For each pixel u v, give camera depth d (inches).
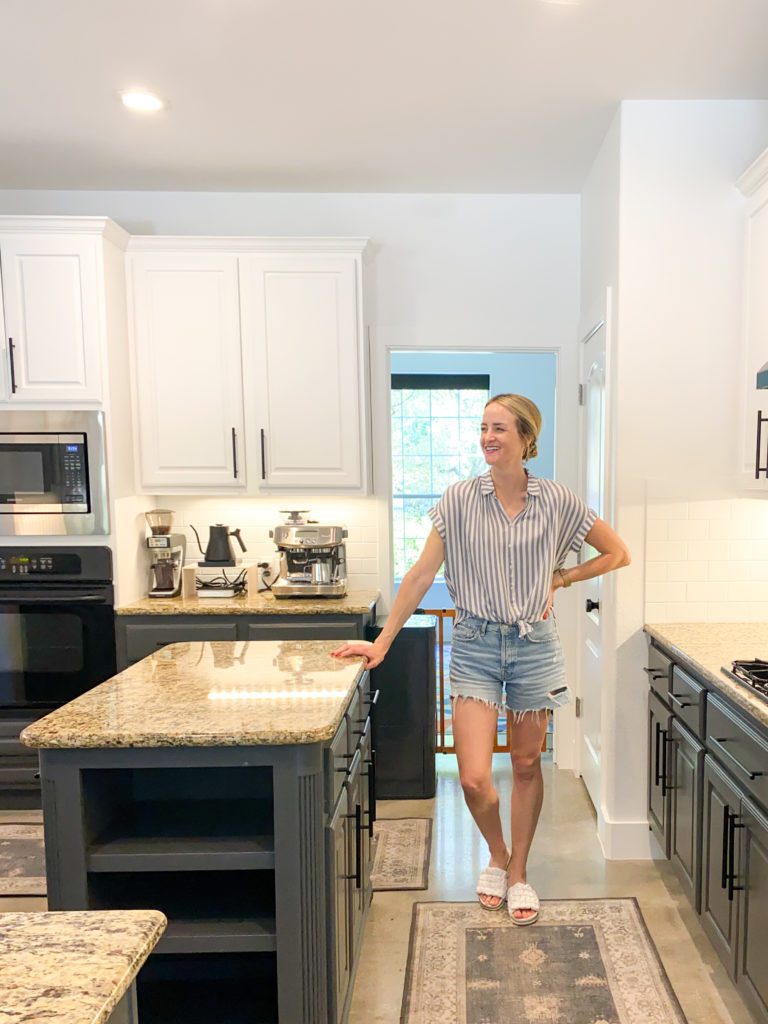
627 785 103.9
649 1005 74.7
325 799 59.8
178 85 95.0
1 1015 24.7
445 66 90.4
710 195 98.3
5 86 94.8
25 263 117.1
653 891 95.6
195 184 129.8
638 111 98.3
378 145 113.5
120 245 123.6
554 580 87.5
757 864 64.1
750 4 77.7
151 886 65.4
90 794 60.0
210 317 126.2
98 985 26.5
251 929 59.5
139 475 128.3
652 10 78.9
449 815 119.0
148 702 64.1
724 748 72.6
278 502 139.6
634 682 103.0
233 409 127.4
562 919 89.4
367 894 87.2
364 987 78.2
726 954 71.7
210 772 70.2
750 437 95.2
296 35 83.5
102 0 76.5
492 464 82.0
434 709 125.9
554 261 134.6
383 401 136.6
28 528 119.3
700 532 101.3
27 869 103.2
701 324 99.5
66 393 118.5
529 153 116.2
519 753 88.2
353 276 125.4
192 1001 65.5
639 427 100.7
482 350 136.8
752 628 98.2
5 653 120.5
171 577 129.5
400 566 232.1
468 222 134.5
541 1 77.4
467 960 82.1
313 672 74.1
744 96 97.3
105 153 116.1
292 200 134.1
